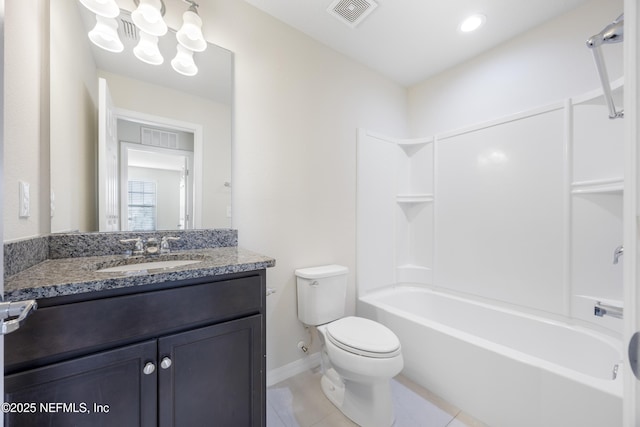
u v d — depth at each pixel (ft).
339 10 5.27
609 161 4.68
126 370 2.52
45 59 3.24
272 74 5.43
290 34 5.67
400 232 7.83
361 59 6.84
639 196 1.43
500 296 6.14
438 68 7.24
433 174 7.49
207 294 3.00
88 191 3.82
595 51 2.94
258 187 5.28
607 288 4.74
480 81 6.63
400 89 8.01
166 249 4.14
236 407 3.20
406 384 5.33
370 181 7.13
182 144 4.58
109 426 2.43
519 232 5.85
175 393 2.78
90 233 3.73
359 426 4.25
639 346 1.41
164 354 2.71
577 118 5.10
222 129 4.89
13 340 2.09
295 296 5.74
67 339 2.27
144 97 4.27
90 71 3.83
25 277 2.47
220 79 4.85
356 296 6.82
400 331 5.67
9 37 2.50
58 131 3.46
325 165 6.27
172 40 4.46
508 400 4.07
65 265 3.07
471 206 6.68
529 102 5.81
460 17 5.43
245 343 3.27
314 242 6.06
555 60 5.46
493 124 6.29
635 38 1.45
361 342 4.26
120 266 3.50
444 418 4.45
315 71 6.08
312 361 5.94
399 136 7.97
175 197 4.52
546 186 5.47
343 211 6.61
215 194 4.84
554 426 3.65
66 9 3.55
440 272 7.29
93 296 2.41
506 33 5.90
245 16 5.09
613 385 3.38
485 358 4.33
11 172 2.52
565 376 3.59
